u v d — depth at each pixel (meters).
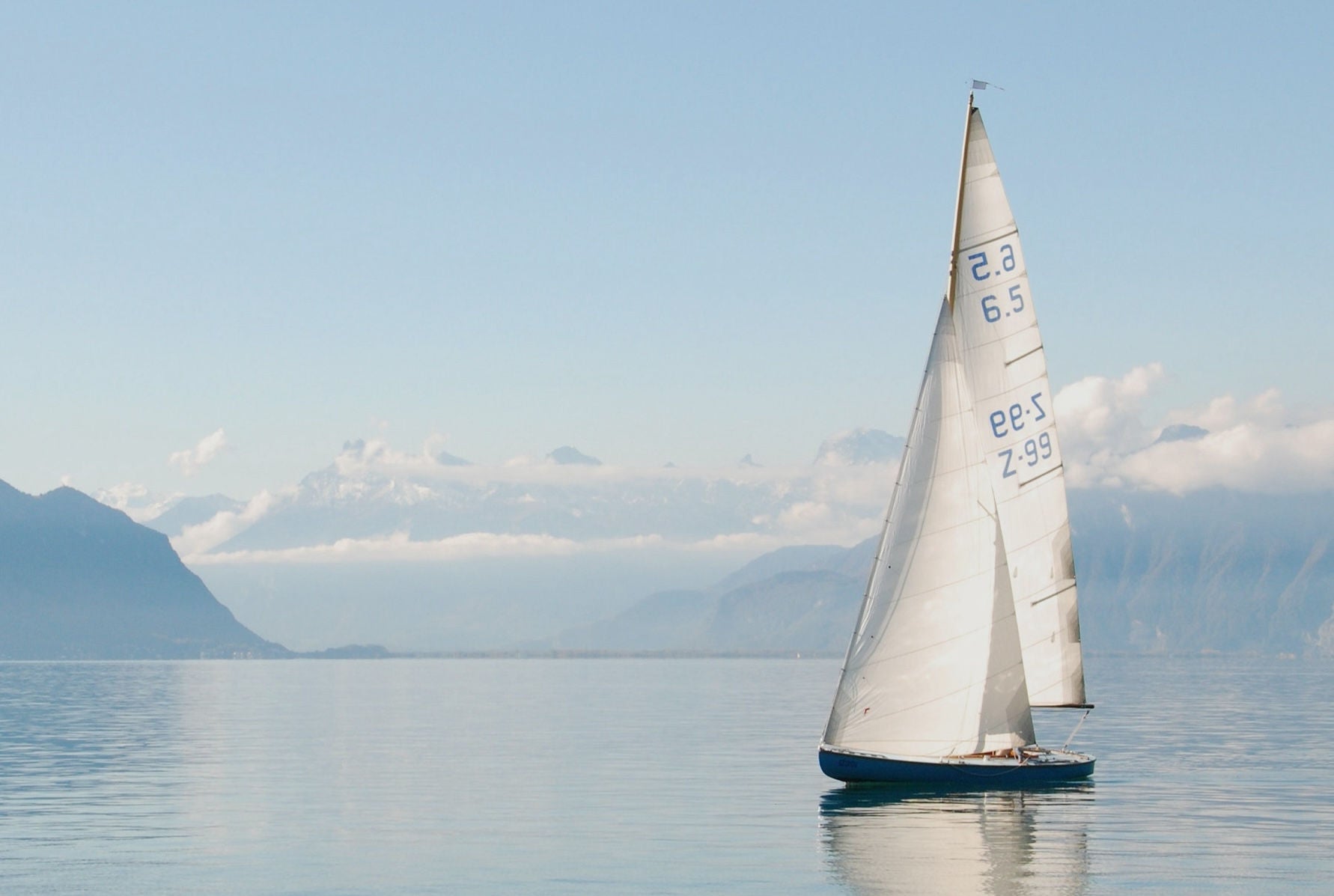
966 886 37.56
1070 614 56.81
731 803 54.94
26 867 41.31
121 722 113.06
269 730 101.62
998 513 55.00
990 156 55.31
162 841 46.03
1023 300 55.84
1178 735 89.81
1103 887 37.38
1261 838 44.97
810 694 182.62
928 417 54.22
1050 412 56.44
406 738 92.38
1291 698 155.38
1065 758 57.94
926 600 53.91
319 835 47.28
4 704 150.12
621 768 70.00
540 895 37.16
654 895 37.00
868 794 54.50
